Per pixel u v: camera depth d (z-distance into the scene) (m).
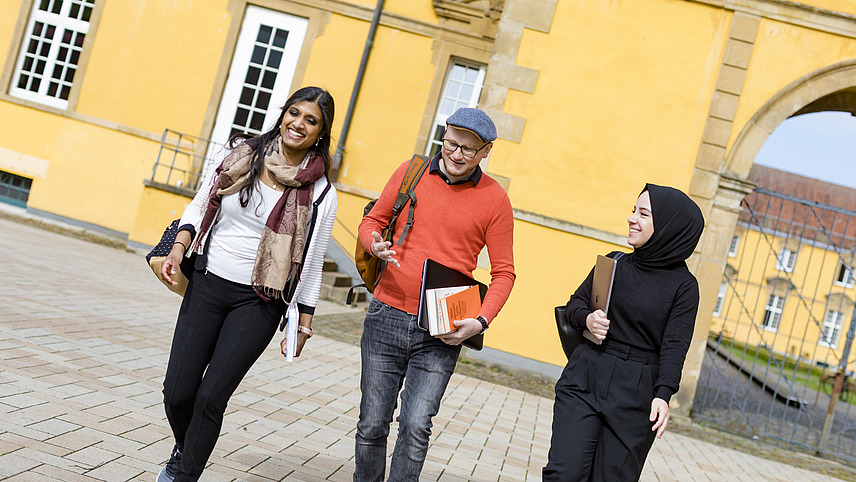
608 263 3.15
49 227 13.55
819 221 8.95
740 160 8.97
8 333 5.35
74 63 14.20
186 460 2.96
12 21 14.18
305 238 3.16
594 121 9.11
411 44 13.52
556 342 9.08
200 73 13.77
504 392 8.12
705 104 9.01
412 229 3.21
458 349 3.23
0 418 3.72
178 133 13.66
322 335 9.05
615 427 3.07
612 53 9.12
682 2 9.07
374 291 3.28
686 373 8.90
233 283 3.06
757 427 9.40
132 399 4.63
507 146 9.17
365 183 13.47
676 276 3.15
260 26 13.77
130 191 13.87
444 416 6.30
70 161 13.95
